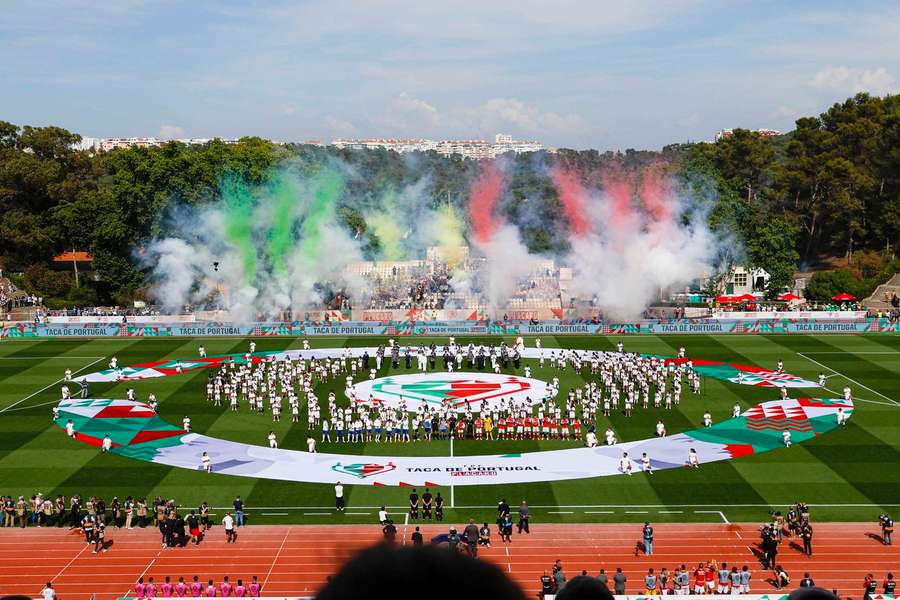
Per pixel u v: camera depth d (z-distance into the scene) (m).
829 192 191.00
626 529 64.44
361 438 84.44
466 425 86.56
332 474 75.50
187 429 86.25
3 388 101.19
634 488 71.75
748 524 64.81
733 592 55.00
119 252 156.25
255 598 49.44
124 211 153.88
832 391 97.88
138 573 58.94
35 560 60.88
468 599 3.50
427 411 85.69
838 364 110.06
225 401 95.81
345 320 135.62
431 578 3.55
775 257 160.88
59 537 64.38
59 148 192.50
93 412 91.81
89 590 56.59
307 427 87.44
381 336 130.62
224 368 104.50
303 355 117.75
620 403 94.56
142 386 102.06
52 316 140.38
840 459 77.06
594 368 107.19
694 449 79.50
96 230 154.75
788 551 60.84
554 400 96.00
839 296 151.50
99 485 73.00
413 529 64.94
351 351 120.38
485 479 74.12
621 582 53.69
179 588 55.12
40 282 162.88
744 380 103.00
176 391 100.00
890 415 88.94
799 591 5.82
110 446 80.69
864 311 137.00
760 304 154.88
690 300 157.50
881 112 198.75
